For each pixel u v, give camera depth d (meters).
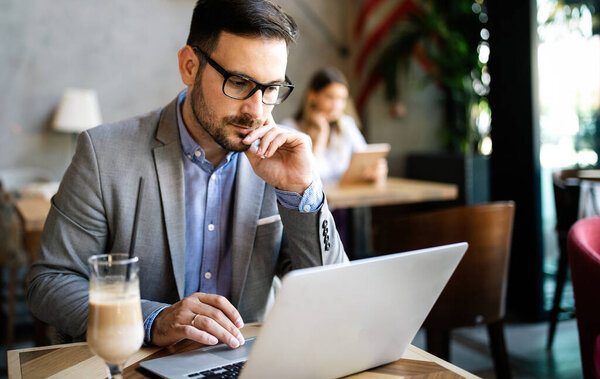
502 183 4.00
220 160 1.46
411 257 0.96
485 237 2.21
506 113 3.96
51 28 5.08
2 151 4.98
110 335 0.88
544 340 3.42
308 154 1.34
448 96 6.05
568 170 3.46
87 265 1.39
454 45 5.62
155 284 1.43
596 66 3.61
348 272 0.89
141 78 5.39
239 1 1.25
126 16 5.30
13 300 3.35
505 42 3.92
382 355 1.07
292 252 1.38
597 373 1.44
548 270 3.95
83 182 1.38
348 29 6.12
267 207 1.49
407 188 3.51
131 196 1.39
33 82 5.05
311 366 0.96
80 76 5.20
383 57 5.82
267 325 0.86
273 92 1.31
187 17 5.51
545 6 3.77
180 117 1.44
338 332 0.96
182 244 1.41
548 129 3.80
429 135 6.09
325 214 1.35
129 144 1.42
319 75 3.76
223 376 0.99
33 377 1.02
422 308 1.05
